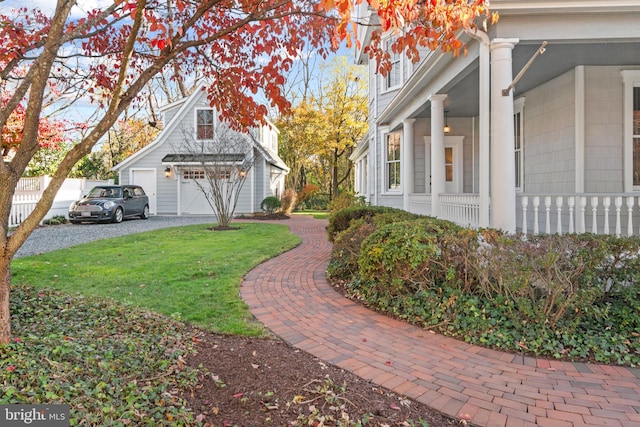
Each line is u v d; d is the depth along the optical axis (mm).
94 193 14938
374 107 12938
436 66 6398
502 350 3441
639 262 3723
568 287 3646
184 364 2875
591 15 4578
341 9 2023
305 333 3756
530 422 2355
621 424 2338
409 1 2398
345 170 29062
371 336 3711
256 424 2213
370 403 2510
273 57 3912
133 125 22734
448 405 2533
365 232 5363
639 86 6090
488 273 3990
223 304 4516
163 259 7055
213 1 3152
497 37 4684
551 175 6879
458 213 6328
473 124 10031
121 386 2441
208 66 4383
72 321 3564
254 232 11273
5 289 2922
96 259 7023
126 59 2846
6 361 2553
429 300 4082
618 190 6152
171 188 18172
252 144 17328
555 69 6320
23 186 13883
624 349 3332
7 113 2939
